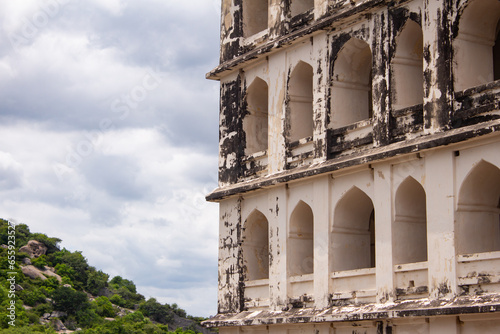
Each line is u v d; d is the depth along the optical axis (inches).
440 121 778.2
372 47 874.8
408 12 834.8
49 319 2610.7
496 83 736.3
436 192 769.6
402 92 847.1
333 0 947.3
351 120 936.3
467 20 784.3
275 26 1045.2
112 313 2918.3
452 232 748.0
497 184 764.6
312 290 917.8
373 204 889.5
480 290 719.1
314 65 957.8
